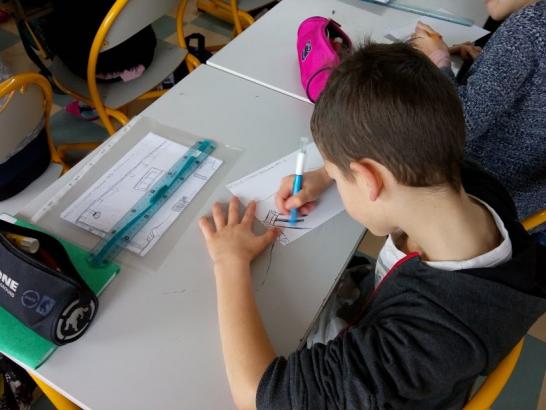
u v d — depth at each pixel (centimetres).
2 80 127
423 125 56
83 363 66
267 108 109
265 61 123
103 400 63
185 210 86
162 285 75
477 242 61
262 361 63
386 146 57
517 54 91
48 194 88
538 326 160
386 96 56
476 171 77
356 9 145
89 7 160
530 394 144
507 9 112
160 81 176
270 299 74
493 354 55
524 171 114
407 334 54
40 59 189
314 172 92
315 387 55
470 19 142
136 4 143
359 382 53
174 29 275
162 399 63
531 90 97
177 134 101
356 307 99
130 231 82
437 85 58
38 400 131
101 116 167
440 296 56
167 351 67
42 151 137
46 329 64
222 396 64
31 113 124
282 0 148
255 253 78
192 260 78
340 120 60
